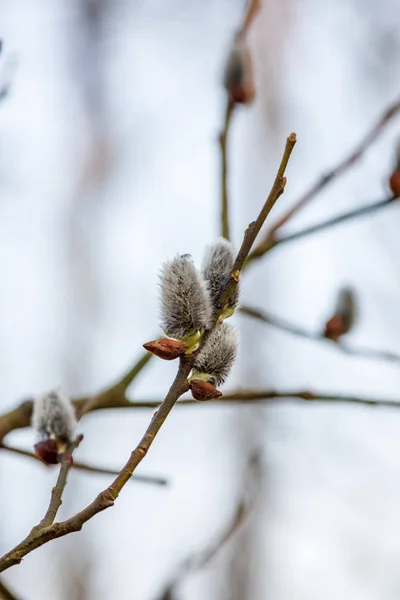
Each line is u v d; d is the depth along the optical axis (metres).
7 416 0.76
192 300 0.65
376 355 0.82
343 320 0.82
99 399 0.79
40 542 0.65
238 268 0.65
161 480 0.75
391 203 0.81
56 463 0.70
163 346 0.65
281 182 0.65
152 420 0.65
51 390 0.71
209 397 0.65
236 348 0.66
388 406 0.79
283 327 0.82
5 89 0.79
